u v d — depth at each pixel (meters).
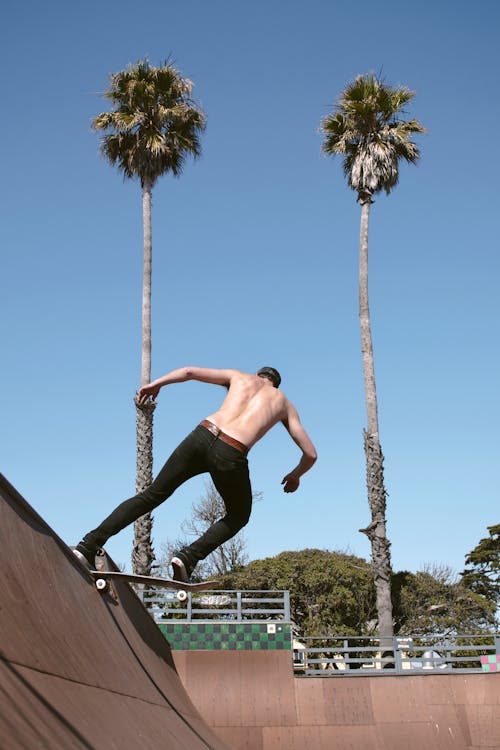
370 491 20.16
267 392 4.71
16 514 3.49
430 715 13.52
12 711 2.32
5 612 2.91
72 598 3.95
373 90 23.25
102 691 3.65
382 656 18.58
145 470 19.97
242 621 14.70
